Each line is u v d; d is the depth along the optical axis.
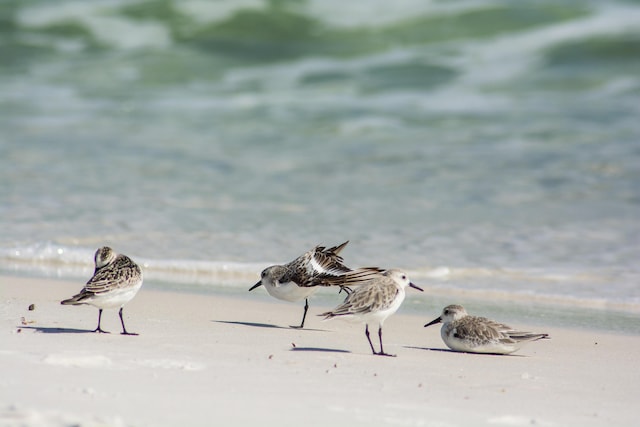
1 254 14.60
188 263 14.19
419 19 35.09
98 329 9.02
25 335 8.59
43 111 28.20
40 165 21.88
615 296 12.73
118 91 30.66
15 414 5.48
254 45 34.62
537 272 14.06
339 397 6.75
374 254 14.98
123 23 36.16
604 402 7.14
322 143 24.67
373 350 8.84
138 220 17.06
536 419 6.43
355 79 31.06
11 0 37.69
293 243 15.64
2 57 33.41
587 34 32.53
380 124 26.27
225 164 22.48
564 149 22.97
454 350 9.27
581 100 27.62
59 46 34.59
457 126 25.72
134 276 8.90
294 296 10.38
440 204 18.70
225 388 6.79
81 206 18.02
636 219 17.44
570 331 10.68
